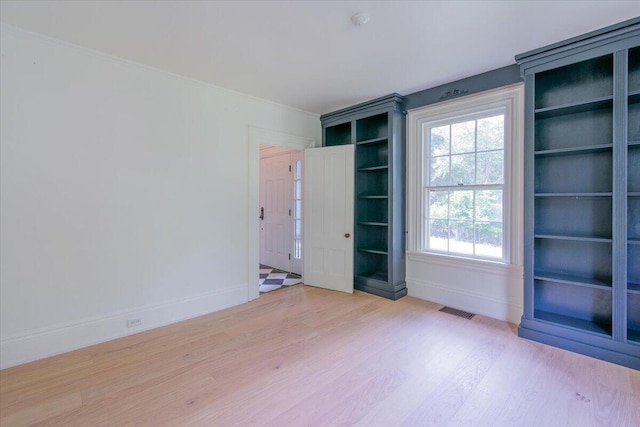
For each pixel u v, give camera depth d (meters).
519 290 2.92
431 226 3.59
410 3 1.96
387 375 2.11
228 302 3.46
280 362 2.29
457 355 2.36
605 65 2.42
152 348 2.51
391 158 3.61
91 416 1.73
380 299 3.68
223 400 1.86
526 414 1.73
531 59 2.50
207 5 1.96
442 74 3.06
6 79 2.20
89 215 2.56
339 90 3.48
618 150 2.17
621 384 1.98
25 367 2.22
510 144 2.90
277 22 2.16
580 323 2.48
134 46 2.48
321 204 4.18
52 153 2.38
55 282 2.41
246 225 3.62
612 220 2.22
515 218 2.90
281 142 3.98
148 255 2.89
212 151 3.31
